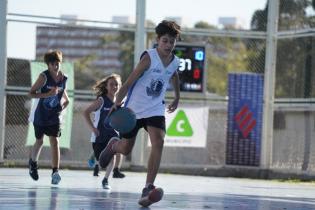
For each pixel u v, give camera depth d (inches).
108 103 473.1
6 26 673.0
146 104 342.0
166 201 383.6
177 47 703.1
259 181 652.7
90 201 367.6
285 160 704.4
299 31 696.4
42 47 682.2
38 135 478.6
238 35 722.8
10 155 676.7
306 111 689.6
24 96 678.5
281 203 409.4
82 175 605.9
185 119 708.7
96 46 693.9
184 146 709.3
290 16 707.4
